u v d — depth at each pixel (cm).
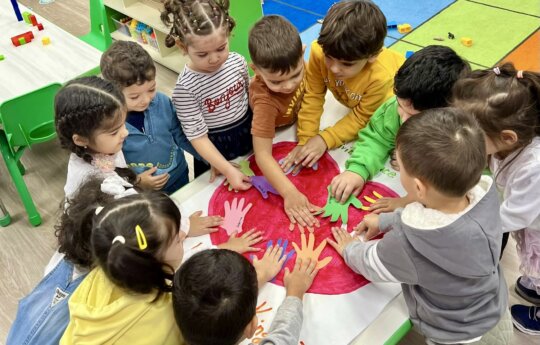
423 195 83
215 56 129
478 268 82
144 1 315
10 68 213
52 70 210
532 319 150
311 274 102
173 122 153
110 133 115
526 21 283
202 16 122
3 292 189
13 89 199
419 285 89
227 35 130
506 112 101
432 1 318
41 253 203
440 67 109
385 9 317
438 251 81
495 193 86
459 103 105
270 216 119
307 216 116
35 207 218
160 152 152
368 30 117
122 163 136
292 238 112
